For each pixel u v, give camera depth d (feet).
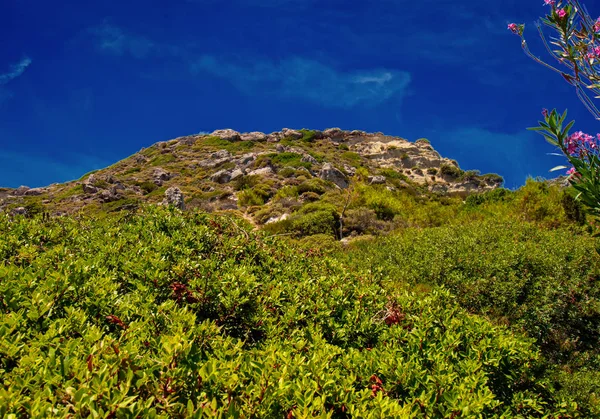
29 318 7.44
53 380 5.37
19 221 15.58
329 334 11.03
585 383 14.39
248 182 129.08
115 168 182.09
